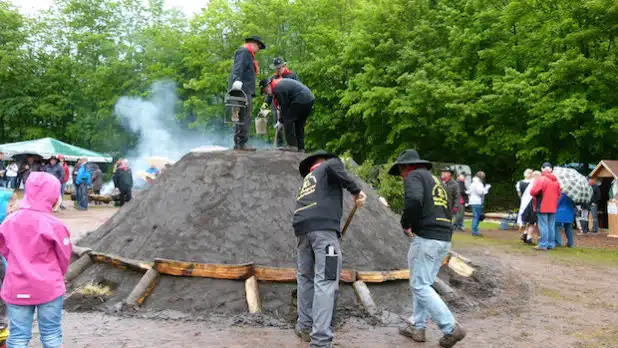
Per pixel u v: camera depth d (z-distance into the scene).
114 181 18.09
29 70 35.53
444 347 4.39
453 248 10.80
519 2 19.78
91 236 6.97
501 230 15.41
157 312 5.11
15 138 36.56
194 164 6.92
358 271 5.64
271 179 6.48
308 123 26.84
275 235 5.89
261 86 7.23
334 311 4.20
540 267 8.80
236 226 5.95
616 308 6.11
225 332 4.62
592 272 8.46
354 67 26.41
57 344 3.50
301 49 29.30
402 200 12.73
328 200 4.31
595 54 17.92
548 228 11.10
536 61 20.77
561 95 18.14
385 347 4.39
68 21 36.22
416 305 4.60
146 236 6.11
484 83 21.86
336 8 29.92
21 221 3.43
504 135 20.48
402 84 23.14
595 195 15.22
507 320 5.43
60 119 35.25
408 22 25.16
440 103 21.48
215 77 29.78
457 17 23.73
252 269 5.40
